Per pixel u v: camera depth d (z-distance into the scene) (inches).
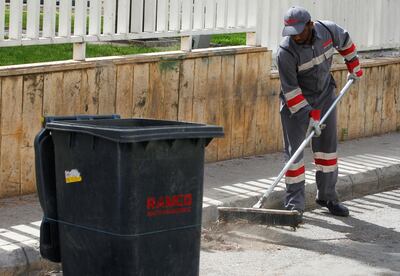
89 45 542.9
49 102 421.7
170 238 287.1
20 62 483.5
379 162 538.3
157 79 471.8
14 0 411.5
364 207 477.7
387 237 419.2
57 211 299.0
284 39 416.8
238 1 515.5
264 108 534.6
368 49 610.2
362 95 603.2
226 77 508.1
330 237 414.6
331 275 359.6
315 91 430.9
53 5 425.7
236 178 476.7
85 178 284.8
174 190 286.2
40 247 306.0
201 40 567.2
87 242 287.6
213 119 505.4
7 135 407.5
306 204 468.1
